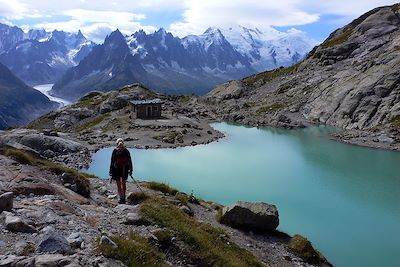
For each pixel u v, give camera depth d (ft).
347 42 572.10
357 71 455.22
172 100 596.70
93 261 42.78
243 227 101.40
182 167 229.86
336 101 416.87
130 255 47.21
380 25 574.56
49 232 45.21
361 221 149.59
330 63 555.28
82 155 244.01
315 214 156.46
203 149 285.23
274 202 171.73
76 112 522.88
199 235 68.69
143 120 380.37
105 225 59.72
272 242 96.48
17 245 43.39
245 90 612.29
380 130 334.65
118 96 535.19
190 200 116.06
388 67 402.52
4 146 115.14
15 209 55.52
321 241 130.21
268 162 247.29
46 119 542.16
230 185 195.21
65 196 75.20
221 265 62.34
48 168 92.17
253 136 347.36
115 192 100.94
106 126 374.84
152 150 276.00
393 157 263.49
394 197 180.45
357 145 302.86
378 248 125.80
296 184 199.82
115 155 82.69
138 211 69.05
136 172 215.92
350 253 121.39
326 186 197.26
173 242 62.18
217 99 598.75
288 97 508.53
